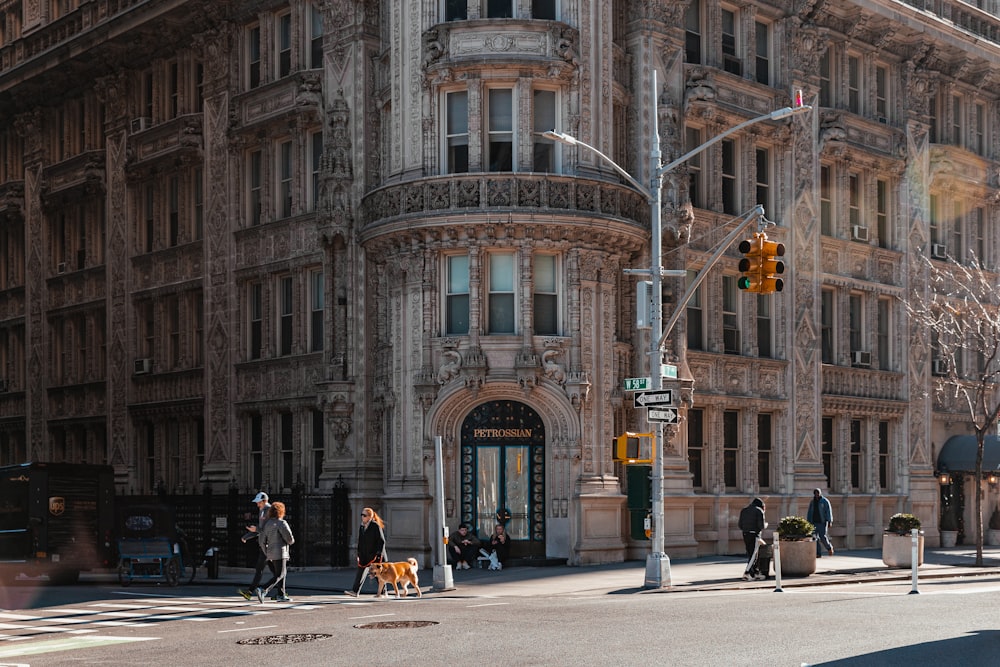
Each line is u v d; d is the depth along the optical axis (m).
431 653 16.62
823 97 46.47
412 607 23.91
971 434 51.03
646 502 28.61
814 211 44.88
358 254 39.38
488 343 35.59
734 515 41.44
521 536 36.19
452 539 34.94
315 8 42.22
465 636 18.47
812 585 29.34
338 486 37.81
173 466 47.22
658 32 39.88
